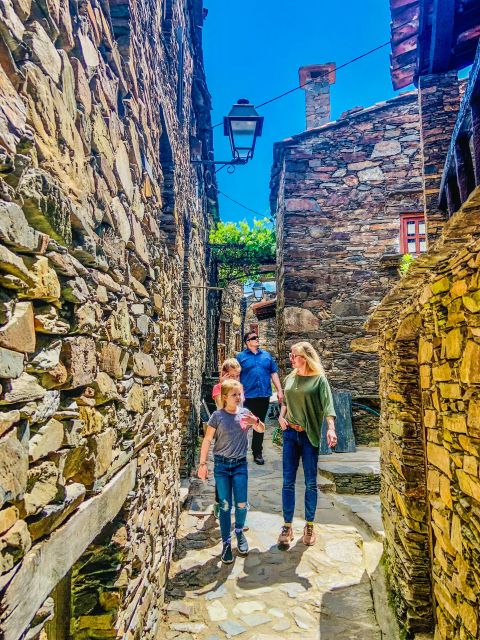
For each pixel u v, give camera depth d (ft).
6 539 2.95
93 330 4.85
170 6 13.14
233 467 11.34
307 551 11.46
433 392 6.67
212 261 35.35
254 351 19.57
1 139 3.01
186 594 9.68
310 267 23.32
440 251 4.96
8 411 3.08
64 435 4.12
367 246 23.13
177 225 13.94
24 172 3.26
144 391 7.79
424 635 7.30
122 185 6.68
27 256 3.40
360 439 22.22
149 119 9.14
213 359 36.55
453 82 10.87
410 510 7.61
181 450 16.63
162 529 9.51
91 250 4.78
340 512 14.17
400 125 23.24
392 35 11.65
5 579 2.92
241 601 9.41
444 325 5.87
